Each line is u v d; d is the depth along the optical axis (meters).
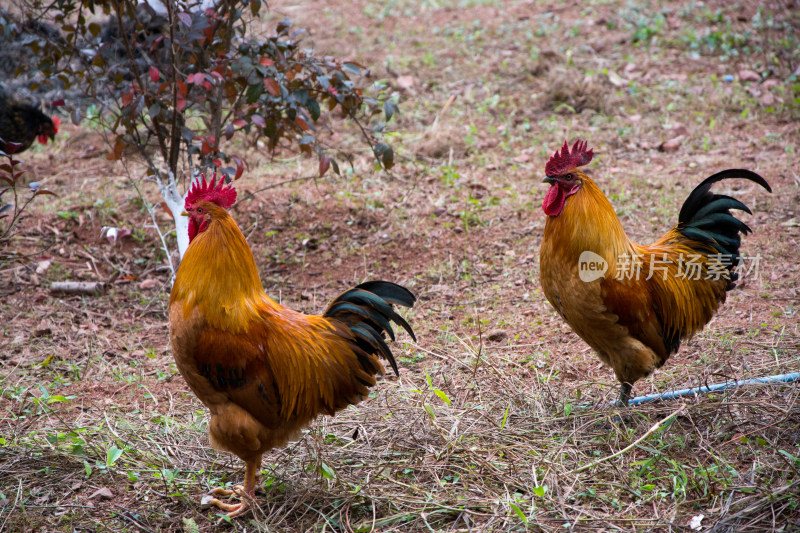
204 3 6.71
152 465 4.44
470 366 5.57
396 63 11.61
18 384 5.40
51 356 5.76
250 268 3.87
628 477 4.20
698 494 4.01
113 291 6.94
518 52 11.87
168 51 6.30
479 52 11.98
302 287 6.98
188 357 3.77
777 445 4.31
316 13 13.86
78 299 6.80
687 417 4.71
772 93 10.09
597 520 3.84
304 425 4.07
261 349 3.77
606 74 10.77
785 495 3.78
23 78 10.12
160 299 6.81
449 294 6.75
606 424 4.77
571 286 4.62
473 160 9.17
